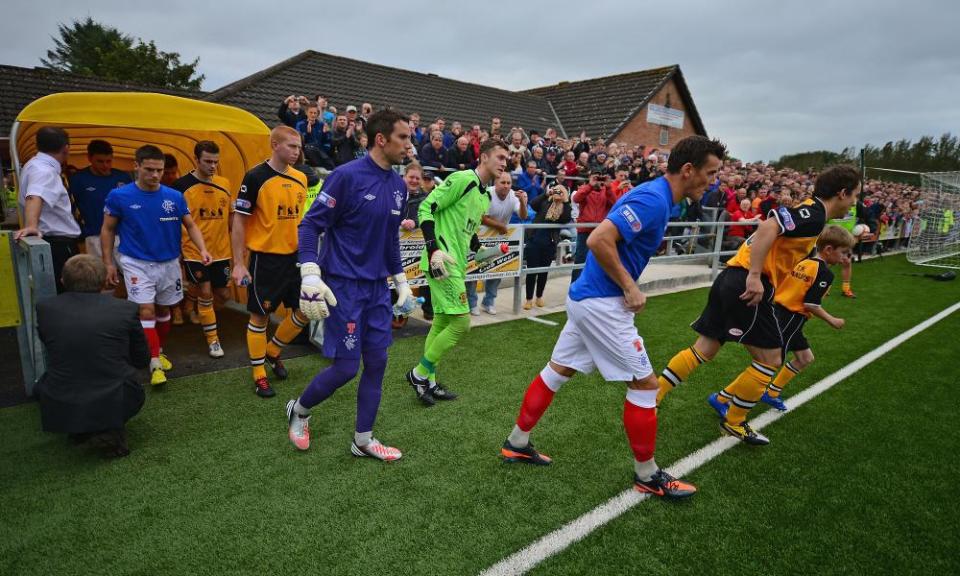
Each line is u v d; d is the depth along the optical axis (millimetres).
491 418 3410
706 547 2201
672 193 2367
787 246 2994
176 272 3963
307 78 15633
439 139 9047
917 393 4156
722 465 2924
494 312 6316
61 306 2689
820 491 2682
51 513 2289
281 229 3627
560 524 2316
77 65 43875
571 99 23547
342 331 2609
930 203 12781
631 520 2367
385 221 2631
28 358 3400
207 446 2924
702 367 4641
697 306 7160
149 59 37750
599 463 2869
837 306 7578
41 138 3732
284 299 3801
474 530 2256
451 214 3498
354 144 8391
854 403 3922
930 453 3148
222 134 5480
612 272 2275
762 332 3006
